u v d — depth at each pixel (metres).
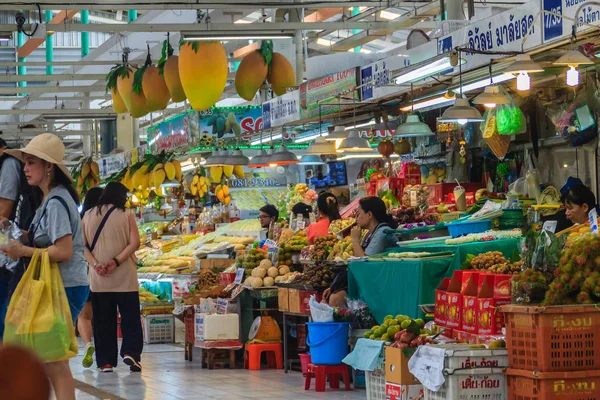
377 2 11.55
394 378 6.02
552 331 4.99
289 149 14.52
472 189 10.74
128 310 9.23
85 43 20.02
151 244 16.47
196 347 10.41
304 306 8.61
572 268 5.09
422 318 6.79
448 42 8.16
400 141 11.06
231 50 14.72
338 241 9.07
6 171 6.07
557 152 9.74
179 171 15.86
